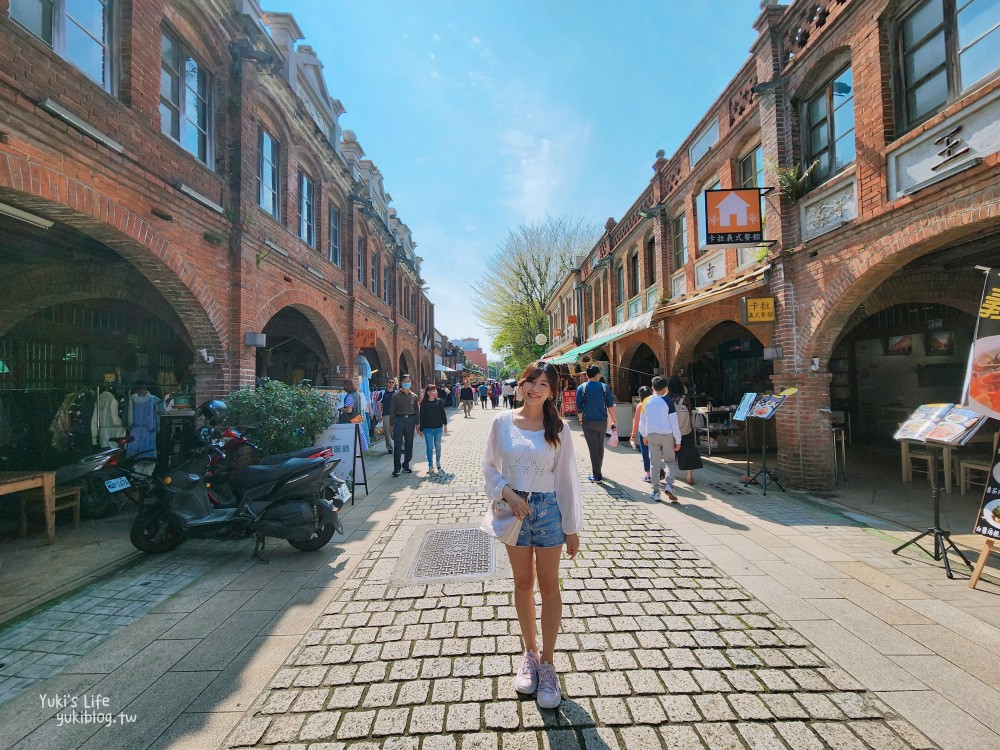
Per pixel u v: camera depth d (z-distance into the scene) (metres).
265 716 2.39
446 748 2.16
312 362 15.75
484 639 3.08
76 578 4.17
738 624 3.22
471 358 101.75
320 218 11.77
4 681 2.71
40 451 7.14
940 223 4.66
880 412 10.95
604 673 2.70
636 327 10.82
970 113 4.40
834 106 6.48
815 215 6.58
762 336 7.48
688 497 6.70
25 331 7.19
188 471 4.82
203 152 7.18
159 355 9.62
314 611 3.49
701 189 10.12
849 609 3.41
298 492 4.61
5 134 3.96
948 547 4.57
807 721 2.31
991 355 3.98
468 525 5.48
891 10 5.40
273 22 9.79
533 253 33.62
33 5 4.48
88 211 4.75
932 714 2.34
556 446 2.62
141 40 5.68
